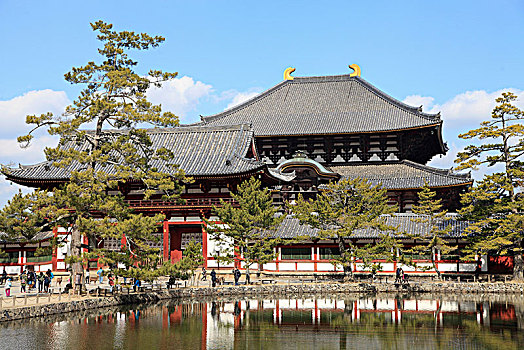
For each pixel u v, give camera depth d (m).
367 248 64.25
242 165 69.62
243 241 63.41
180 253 71.62
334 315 47.28
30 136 46.38
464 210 67.00
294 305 53.34
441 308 51.31
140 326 41.41
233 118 110.19
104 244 71.38
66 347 34.47
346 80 116.88
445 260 70.44
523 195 67.94
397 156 96.88
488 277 67.44
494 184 65.81
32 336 36.97
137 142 53.44
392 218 74.38
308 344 36.66
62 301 45.91
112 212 48.38
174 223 69.69
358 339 38.06
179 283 64.25
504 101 67.12
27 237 46.50
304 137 99.38
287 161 89.88
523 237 63.94
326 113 106.81
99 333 38.62
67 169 73.88
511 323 43.50
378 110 104.62
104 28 51.41
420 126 93.88
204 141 76.81
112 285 53.72
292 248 74.00
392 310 50.25
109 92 51.16
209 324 42.69
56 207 47.69
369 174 93.44
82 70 50.16
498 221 65.00
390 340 37.75
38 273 69.25
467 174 85.56
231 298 58.44
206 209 68.12
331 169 95.31
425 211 70.31
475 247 64.69
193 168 70.50
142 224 46.38
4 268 71.06
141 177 50.44
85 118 48.47
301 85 117.69
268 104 113.50
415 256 71.75
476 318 45.78
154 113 50.34
